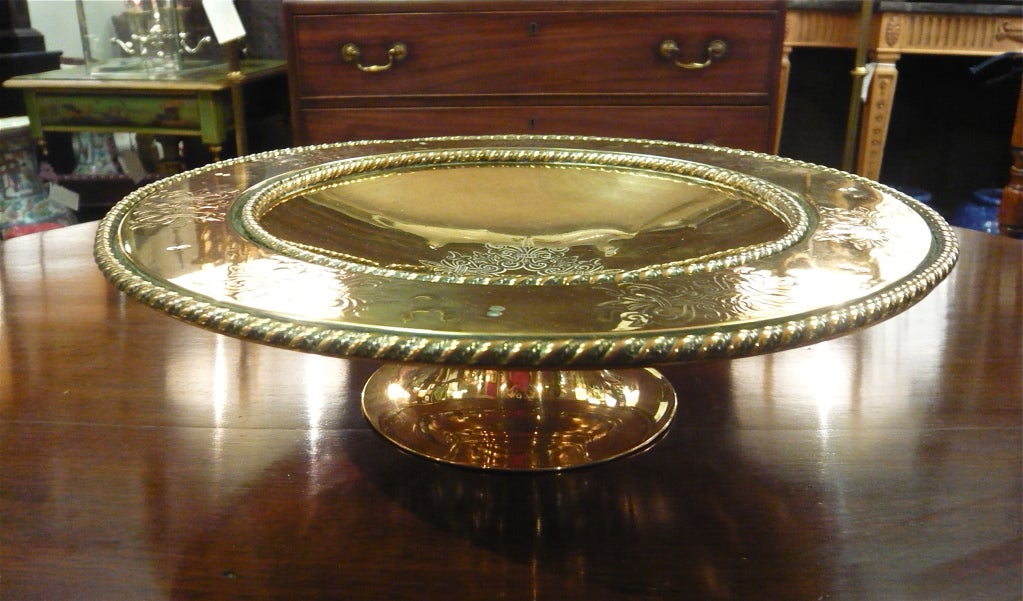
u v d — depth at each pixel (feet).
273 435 2.29
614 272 1.95
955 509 1.94
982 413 2.38
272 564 1.76
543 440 2.22
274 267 1.99
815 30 6.38
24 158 6.17
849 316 1.70
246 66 6.40
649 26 5.01
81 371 2.64
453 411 2.34
